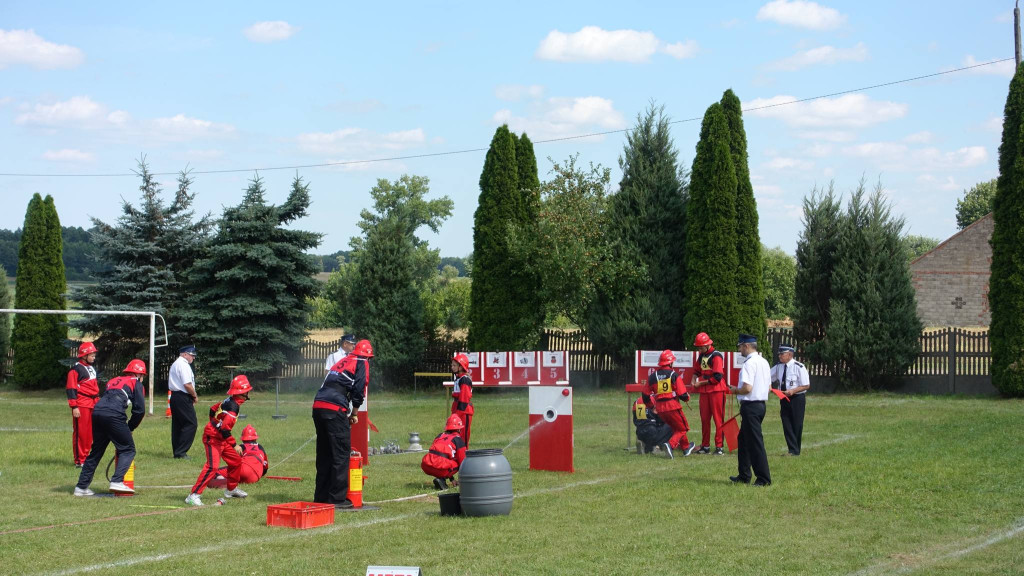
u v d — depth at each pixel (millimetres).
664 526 9234
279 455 15773
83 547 8398
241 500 11141
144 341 34375
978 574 7285
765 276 68000
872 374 27469
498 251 31453
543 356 15227
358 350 10734
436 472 11875
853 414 21750
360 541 8586
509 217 31516
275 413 25422
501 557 7895
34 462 14812
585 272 29641
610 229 30922
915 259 53281
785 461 13789
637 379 15641
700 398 15602
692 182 29000
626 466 13758
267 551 8203
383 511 10258
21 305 35188
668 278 30219
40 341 35000
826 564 7629
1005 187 25000
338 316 34625
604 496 11016
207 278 33469
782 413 14672
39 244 35406
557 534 8859
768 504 10406
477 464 9844
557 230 30141
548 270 30234
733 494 11055
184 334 33156
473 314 31750
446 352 33562
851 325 27297
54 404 29594
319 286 34062
